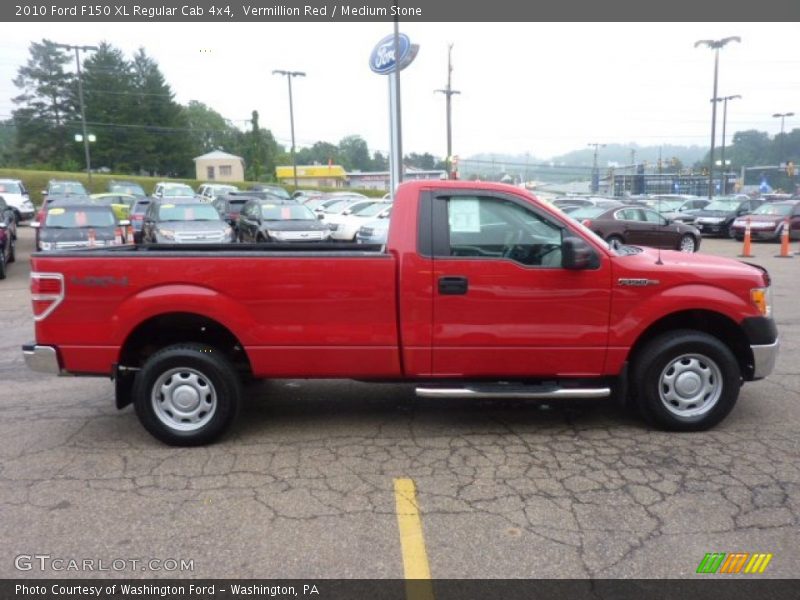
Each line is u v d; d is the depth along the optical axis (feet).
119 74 249.75
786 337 27.50
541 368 16.08
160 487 13.87
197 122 335.67
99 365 15.92
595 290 15.79
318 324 15.85
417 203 15.83
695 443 15.97
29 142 247.29
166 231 54.39
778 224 74.13
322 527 12.14
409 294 15.71
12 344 28.09
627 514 12.50
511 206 15.87
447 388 16.12
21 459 15.46
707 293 15.90
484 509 12.76
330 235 65.77
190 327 17.16
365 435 16.88
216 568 10.90
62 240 50.03
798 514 12.42
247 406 19.34
